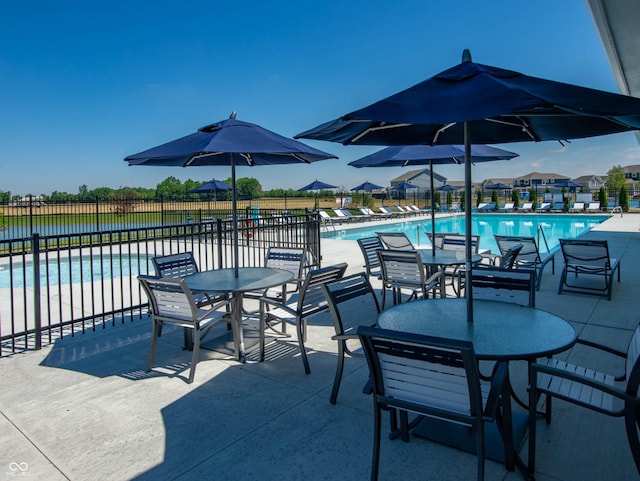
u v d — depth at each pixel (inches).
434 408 73.5
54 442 97.8
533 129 120.8
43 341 170.1
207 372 137.1
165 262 178.1
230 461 90.1
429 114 69.6
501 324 96.9
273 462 89.6
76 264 423.2
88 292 266.5
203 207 1064.8
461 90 78.1
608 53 248.4
